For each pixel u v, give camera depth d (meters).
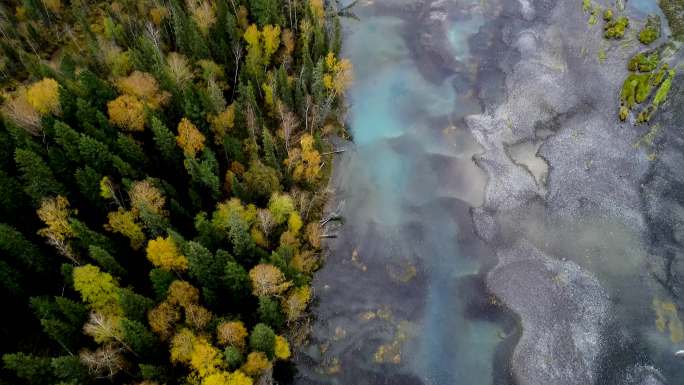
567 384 56.38
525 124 84.88
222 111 71.81
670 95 84.25
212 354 46.12
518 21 105.00
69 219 53.56
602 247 67.94
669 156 76.88
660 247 67.06
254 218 61.03
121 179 61.41
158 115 66.31
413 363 59.78
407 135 86.12
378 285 67.19
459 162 81.19
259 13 85.12
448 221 73.69
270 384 52.53
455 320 63.31
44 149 61.00
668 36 94.75
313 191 75.81
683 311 60.97
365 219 74.62
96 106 67.31
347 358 60.31
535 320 61.94
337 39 92.88
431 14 109.19
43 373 44.72
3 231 50.38
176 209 59.31
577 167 77.25
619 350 58.41
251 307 56.53
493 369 58.81
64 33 95.50
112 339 48.09
